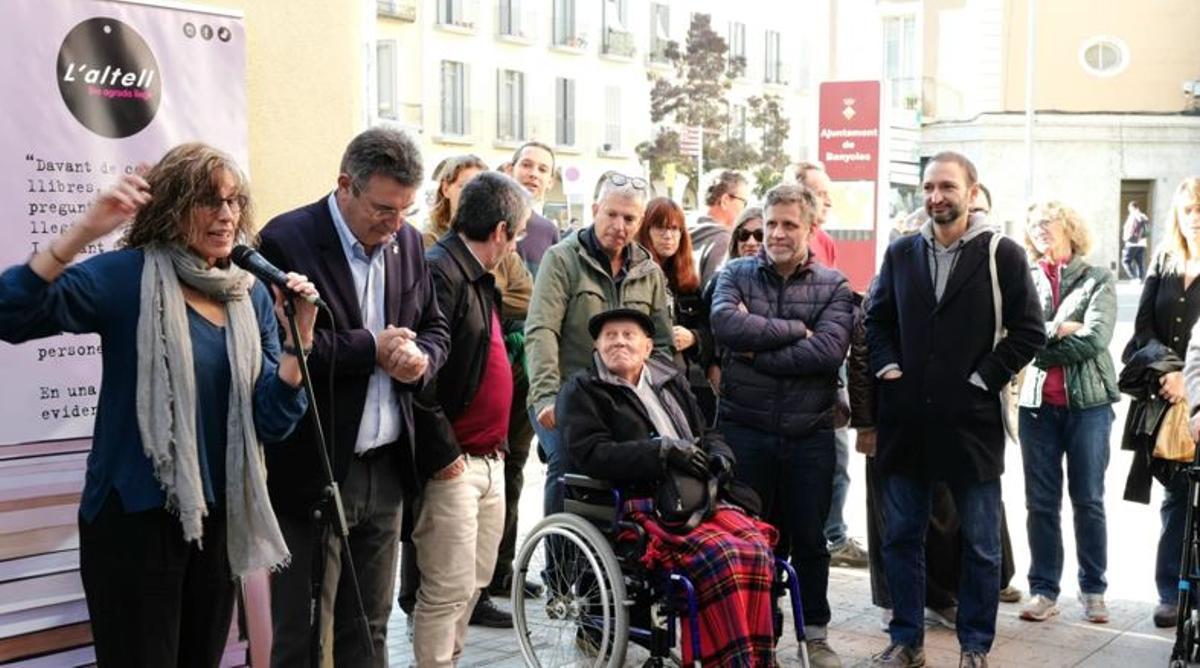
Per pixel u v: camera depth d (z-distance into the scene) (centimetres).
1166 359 628
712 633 489
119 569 360
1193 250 632
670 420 541
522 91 4475
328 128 537
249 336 373
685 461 511
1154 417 629
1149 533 840
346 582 432
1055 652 601
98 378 453
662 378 549
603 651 504
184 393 356
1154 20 3650
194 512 354
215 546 373
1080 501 650
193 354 362
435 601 477
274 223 420
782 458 574
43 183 439
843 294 582
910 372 565
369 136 414
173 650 365
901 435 568
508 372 503
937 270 567
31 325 343
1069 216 658
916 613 575
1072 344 640
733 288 584
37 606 441
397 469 441
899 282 573
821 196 805
